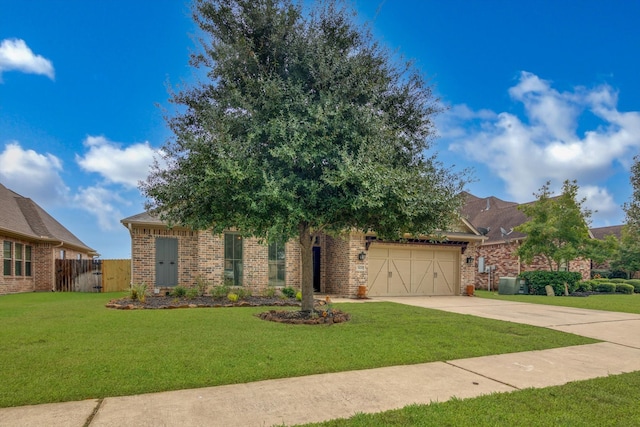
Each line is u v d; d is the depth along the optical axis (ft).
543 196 67.62
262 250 51.83
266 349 20.27
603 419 12.39
